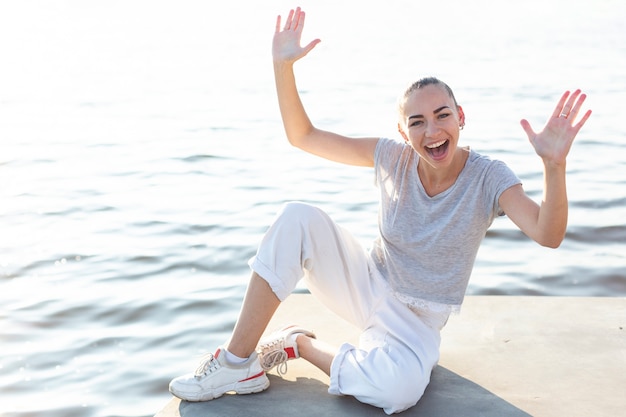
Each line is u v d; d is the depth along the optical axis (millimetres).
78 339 5320
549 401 3117
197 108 14203
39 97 15922
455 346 3604
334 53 21984
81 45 25156
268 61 20719
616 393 3166
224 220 7555
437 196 3068
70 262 6625
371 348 3203
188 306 5738
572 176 8727
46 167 9938
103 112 14031
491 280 6086
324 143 3334
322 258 3178
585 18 31328
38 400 4633
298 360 3564
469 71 18156
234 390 3205
